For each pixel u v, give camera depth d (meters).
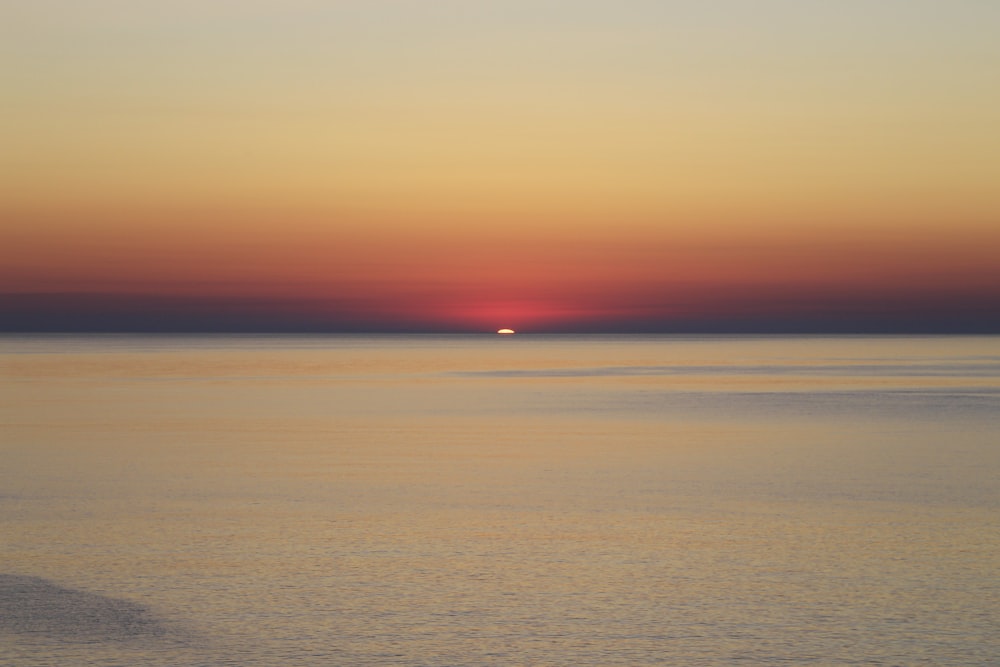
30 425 59.12
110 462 42.25
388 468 40.69
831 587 22.17
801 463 42.25
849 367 157.88
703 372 140.62
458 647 18.39
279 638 18.80
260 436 53.31
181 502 32.38
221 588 21.97
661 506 31.73
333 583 22.39
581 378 123.06
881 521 29.25
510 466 41.31
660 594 21.66
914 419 63.81
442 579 22.78
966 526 28.50
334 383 109.50
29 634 18.94
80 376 121.31
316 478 37.75
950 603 20.97
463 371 144.12
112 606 20.62
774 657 17.91
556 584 22.39
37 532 27.56
